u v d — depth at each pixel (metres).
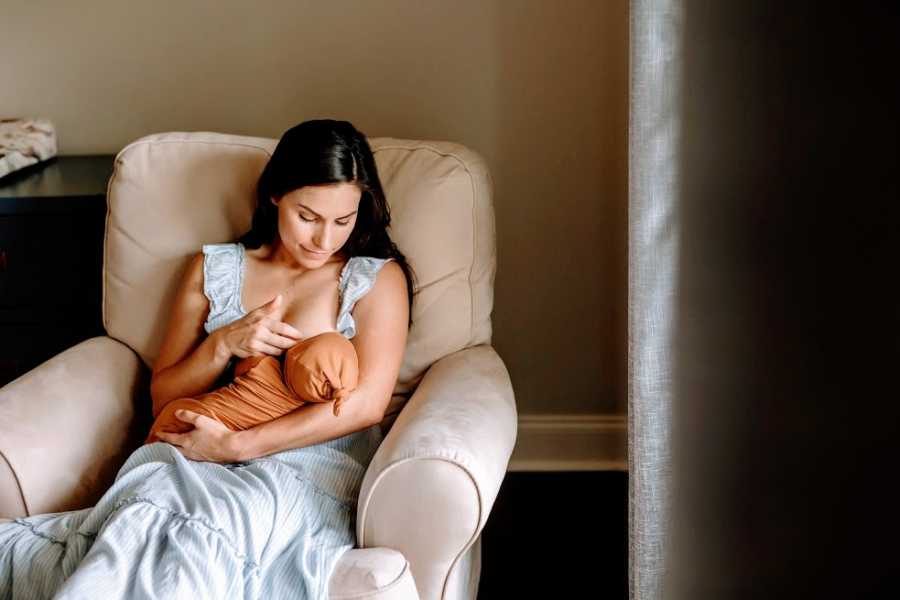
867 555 1.41
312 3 2.22
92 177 2.10
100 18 2.26
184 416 1.55
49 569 1.39
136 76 2.29
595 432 2.46
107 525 1.35
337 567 1.34
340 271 1.69
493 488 1.37
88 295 2.03
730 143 1.30
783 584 1.43
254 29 2.25
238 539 1.37
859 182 1.30
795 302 1.34
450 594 1.41
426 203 1.78
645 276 1.34
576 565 2.10
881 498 1.39
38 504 1.51
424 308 1.78
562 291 2.37
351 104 2.28
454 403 1.53
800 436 1.38
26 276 2.01
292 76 2.27
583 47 2.21
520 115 2.26
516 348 2.43
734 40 1.28
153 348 1.83
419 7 2.21
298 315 1.66
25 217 1.98
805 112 1.29
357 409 1.55
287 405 1.56
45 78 2.30
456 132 2.29
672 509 1.41
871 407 1.37
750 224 1.32
